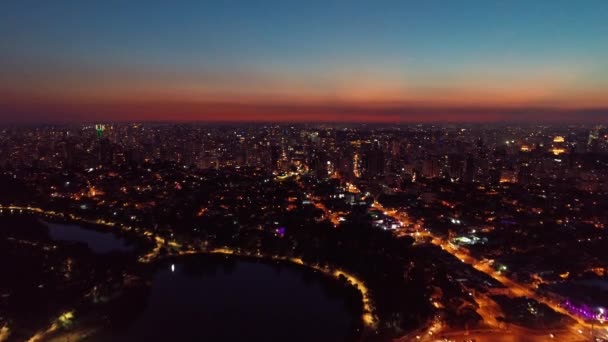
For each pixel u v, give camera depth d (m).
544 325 189.88
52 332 192.62
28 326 192.00
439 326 192.50
